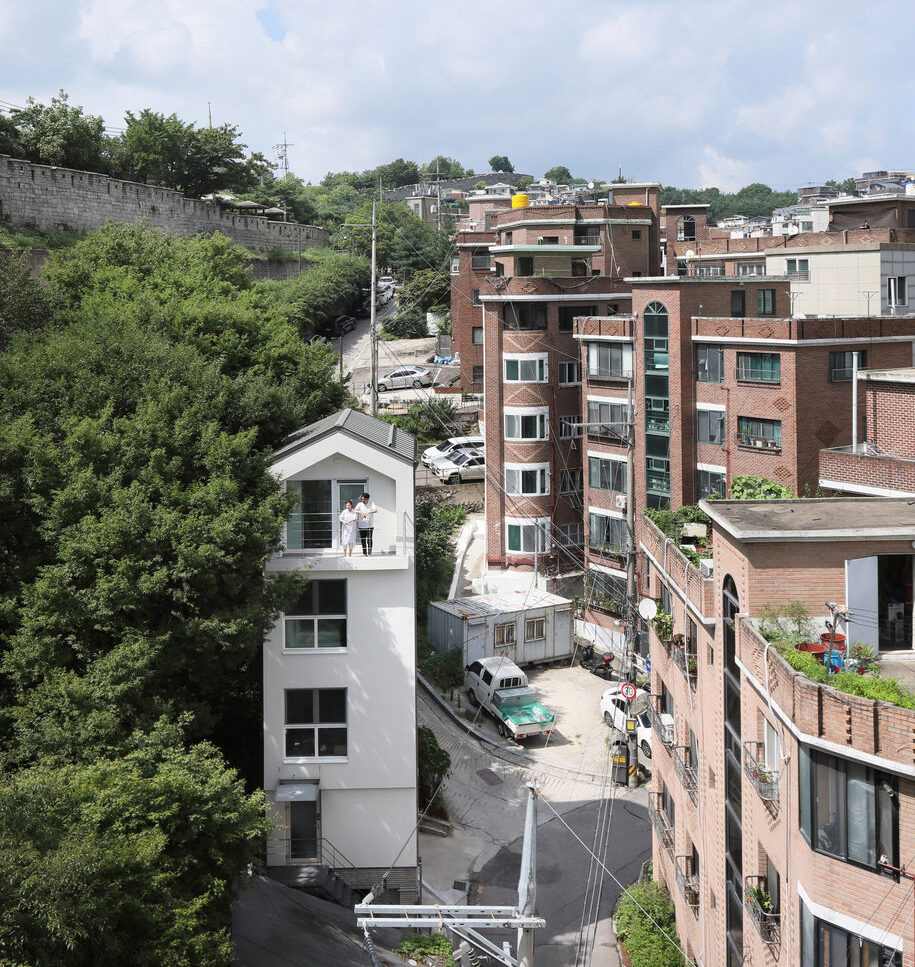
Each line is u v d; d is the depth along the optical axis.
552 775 43.16
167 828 23.17
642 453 52.06
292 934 28.59
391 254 144.25
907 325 46.78
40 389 32.75
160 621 29.08
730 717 23.20
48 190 87.69
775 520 22.14
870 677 18.44
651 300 50.62
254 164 127.25
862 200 69.12
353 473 33.56
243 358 46.56
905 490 28.12
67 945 18.42
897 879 16.61
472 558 62.78
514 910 26.16
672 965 28.36
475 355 88.44
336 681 33.31
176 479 30.41
